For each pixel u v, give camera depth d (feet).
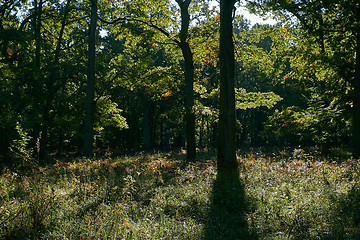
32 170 43.01
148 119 149.89
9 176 39.24
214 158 62.80
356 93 51.11
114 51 112.06
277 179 33.27
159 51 138.31
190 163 50.42
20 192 29.66
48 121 86.48
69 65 88.94
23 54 80.89
